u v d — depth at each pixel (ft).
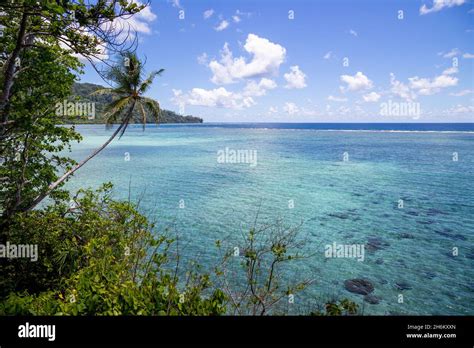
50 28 29.37
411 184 123.85
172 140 353.31
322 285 49.57
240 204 96.78
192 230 73.20
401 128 649.61
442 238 69.82
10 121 41.27
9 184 47.01
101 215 48.42
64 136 49.29
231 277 48.37
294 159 194.59
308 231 74.18
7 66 33.73
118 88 63.26
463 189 114.21
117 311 15.98
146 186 120.98
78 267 37.35
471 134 410.52
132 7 27.91
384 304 45.01
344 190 115.14
